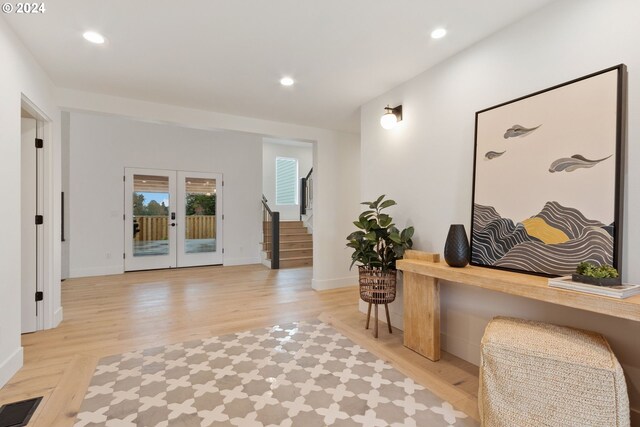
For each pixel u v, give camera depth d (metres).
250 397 1.94
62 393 1.98
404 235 2.83
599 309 1.41
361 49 2.48
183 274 5.82
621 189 1.61
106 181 5.84
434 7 1.97
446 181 2.63
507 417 1.53
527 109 2.01
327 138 4.79
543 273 1.89
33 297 2.98
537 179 1.95
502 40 2.20
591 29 1.74
